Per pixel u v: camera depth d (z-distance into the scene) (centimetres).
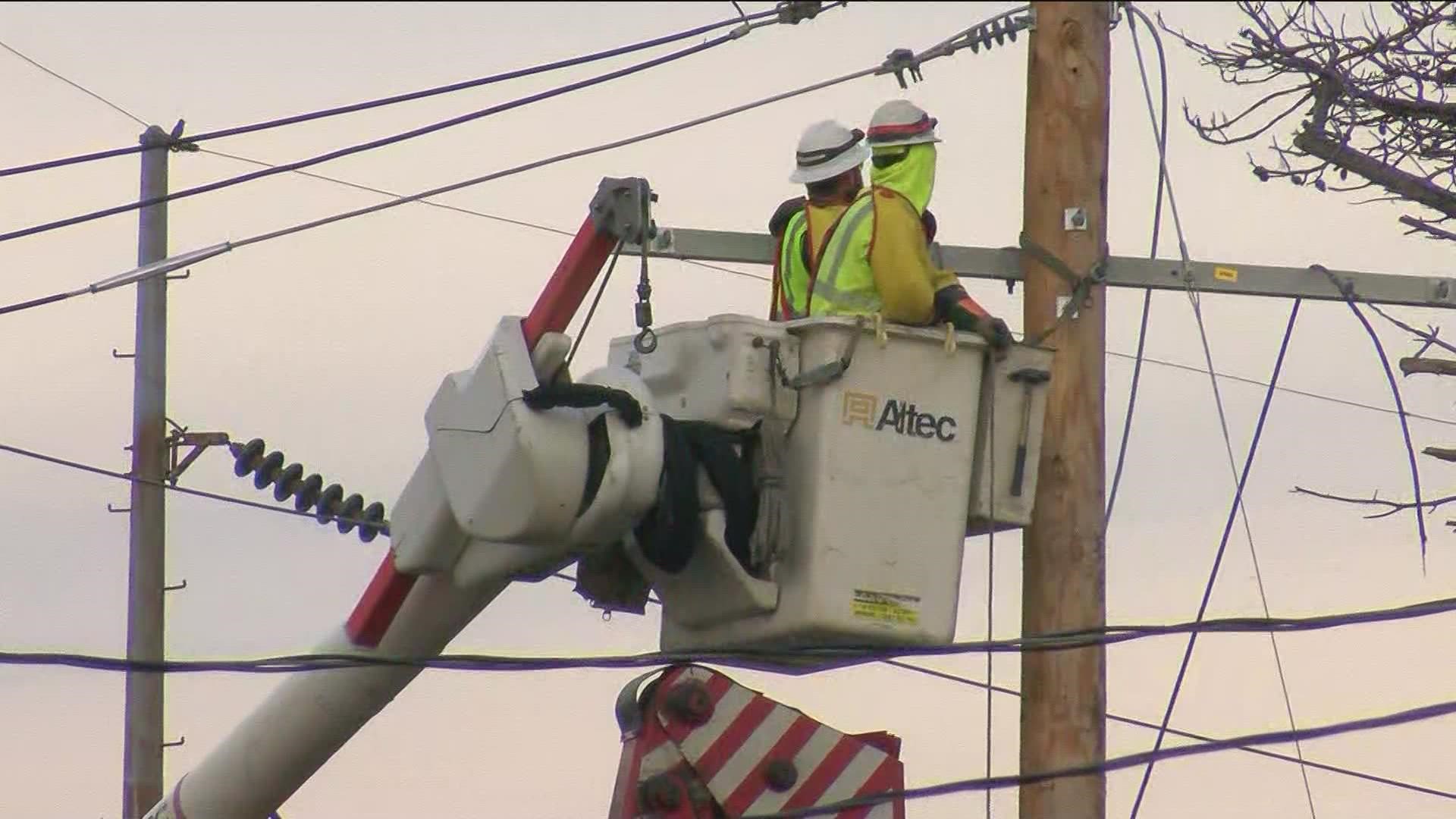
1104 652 3438
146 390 5041
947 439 3145
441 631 3378
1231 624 3281
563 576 3494
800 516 3088
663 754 3216
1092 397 3447
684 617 3244
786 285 3391
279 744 3516
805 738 3266
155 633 5016
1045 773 3109
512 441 2973
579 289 3039
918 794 3127
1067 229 3478
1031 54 3541
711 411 3117
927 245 3341
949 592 3123
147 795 4991
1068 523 3409
